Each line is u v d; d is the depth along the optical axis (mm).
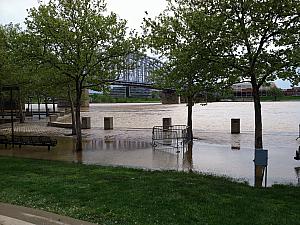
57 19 19062
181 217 7762
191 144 22734
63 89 32406
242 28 11773
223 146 22078
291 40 11695
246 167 15344
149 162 16750
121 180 11695
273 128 34531
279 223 7426
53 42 19484
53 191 10312
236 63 12562
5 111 60562
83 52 19469
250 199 9312
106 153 19859
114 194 9781
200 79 13773
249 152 19500
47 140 21656
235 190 10422
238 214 8000
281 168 15070
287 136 27062
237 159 17359
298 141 24109
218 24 11828
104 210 8398
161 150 20656
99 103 178250
